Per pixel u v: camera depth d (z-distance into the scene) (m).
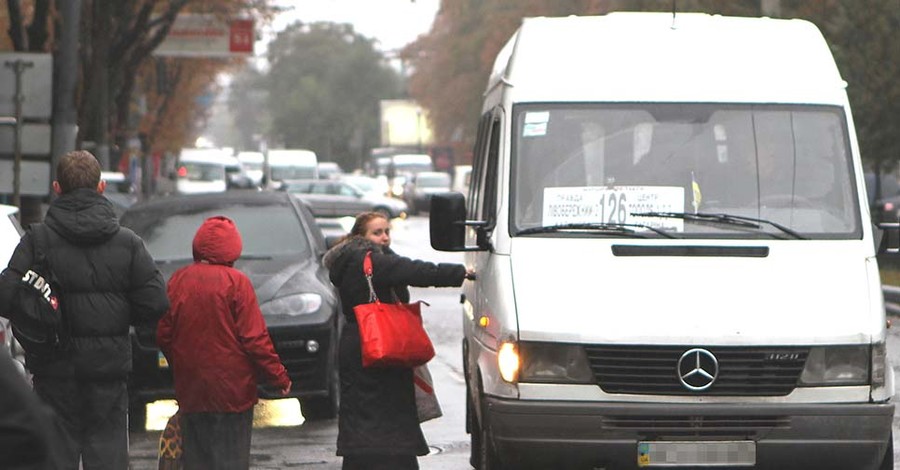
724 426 18.50
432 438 26.20
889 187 86.69
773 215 19.83
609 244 19.50
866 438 18.55
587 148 20.19
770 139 20.31
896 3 61.88
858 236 19.75
